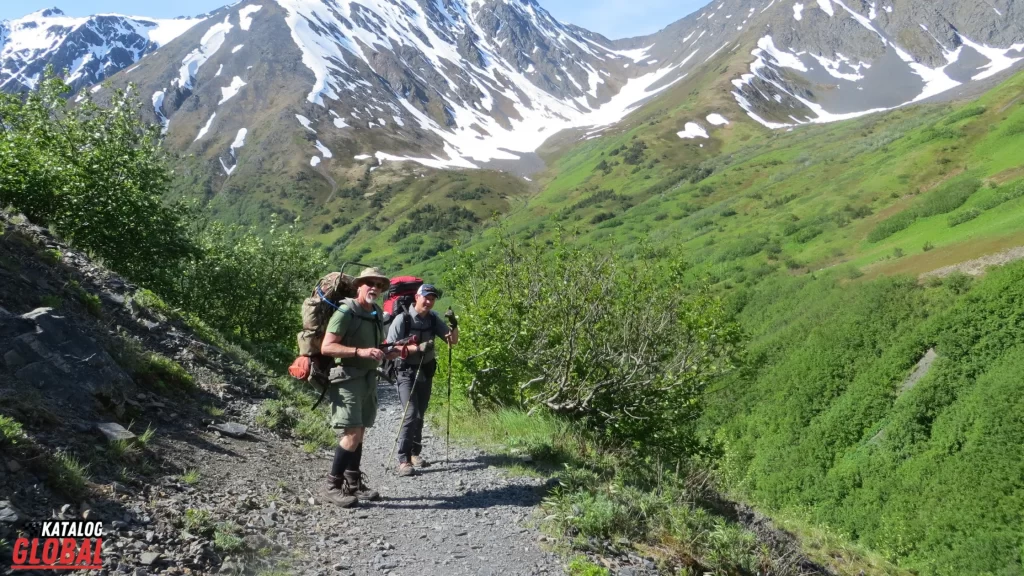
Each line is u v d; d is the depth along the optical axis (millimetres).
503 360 10719
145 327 8805
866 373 45281
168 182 17781
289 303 23578
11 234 8586
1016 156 79750
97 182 15086
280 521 4512
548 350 10406
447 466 6992
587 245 11570
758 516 8391
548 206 181875
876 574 8477
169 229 17344
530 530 4883
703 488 7438
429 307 6965
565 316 10203
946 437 36781
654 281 12352
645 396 10164
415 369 6914
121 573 3184
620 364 9758
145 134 16938
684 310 11609
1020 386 35875
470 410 10547
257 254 23000
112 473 4340
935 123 116062
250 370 10094
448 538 4629
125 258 16125
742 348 11688
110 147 15875
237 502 4613
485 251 12852
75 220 14500
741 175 152375
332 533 4516
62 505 3621
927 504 33500
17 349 5184
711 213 119938
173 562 3461
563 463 7336
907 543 32281
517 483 6262
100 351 6047
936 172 91625
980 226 60969
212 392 7855
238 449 6090
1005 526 30438
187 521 3980
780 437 43812
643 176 193250
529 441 7754
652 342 10055
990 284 44188
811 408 44969
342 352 4895
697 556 4883
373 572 3932
